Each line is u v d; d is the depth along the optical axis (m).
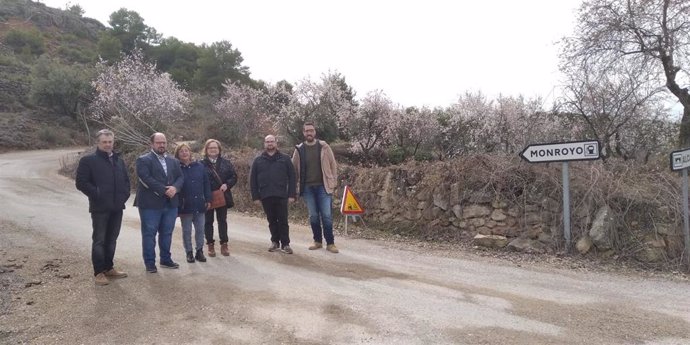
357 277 5.68
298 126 21.36
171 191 5.71
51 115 40.22
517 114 15.65
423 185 8.85
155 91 22.47
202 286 5.23
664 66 11.45
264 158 6.90
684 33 11.12
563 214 7.12
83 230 8.51
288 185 6.95
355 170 10.46
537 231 7.32
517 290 5.27
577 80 11.36
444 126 18.39
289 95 22.44
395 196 9.28
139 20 60.50
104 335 3.93
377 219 9.47
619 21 11.28
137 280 5.45
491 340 3.82
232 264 6.25
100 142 5.38
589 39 11.60
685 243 6.40
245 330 4.00
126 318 4.29
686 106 11.31
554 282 5.62
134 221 9.72
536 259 6.80
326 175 7.15
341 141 21.39
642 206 6.83
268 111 26.69
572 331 4.05
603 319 4.36
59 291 5.05
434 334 3.92
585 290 5.31
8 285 5.23
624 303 4.86
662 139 11.30
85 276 5.61
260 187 6.89
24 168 22.16
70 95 40.66
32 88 40.25
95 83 23.92
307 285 5.29
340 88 21.75
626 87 10.66
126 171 5.66
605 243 6.70
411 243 8.05
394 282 5.48
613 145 11.00
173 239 8.01
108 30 60.69
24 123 37.22
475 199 8.00
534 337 3.90
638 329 4.12
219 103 28.81
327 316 4.32
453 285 5.42
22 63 49.38
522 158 7.27
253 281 5.43
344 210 8.78
